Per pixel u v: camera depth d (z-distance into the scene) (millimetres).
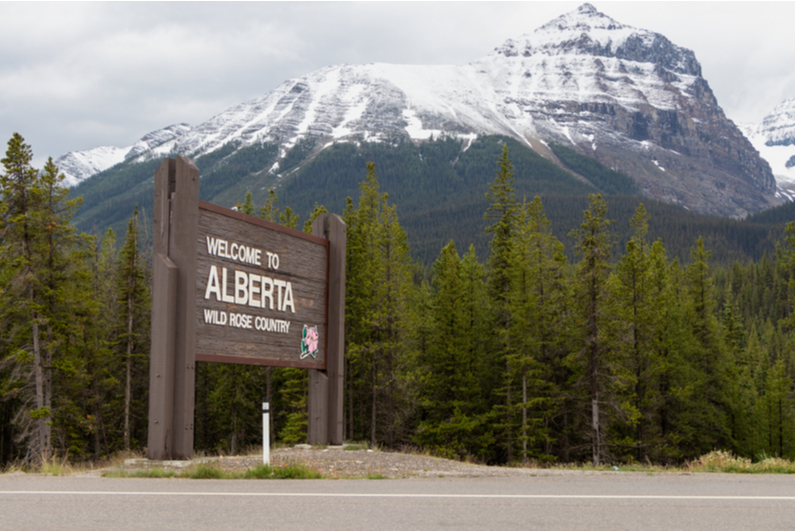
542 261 41719
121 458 15461
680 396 39781
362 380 40156
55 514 6902
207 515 6930
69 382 34969
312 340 18594
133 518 6734
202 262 14914
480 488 9227
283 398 41844
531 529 6457
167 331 13758
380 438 42125
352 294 39375
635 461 38969
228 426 45781
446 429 39562
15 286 27719
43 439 28016
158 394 13625
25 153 28172
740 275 164500
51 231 28203
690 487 9586
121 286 40281
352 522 6668
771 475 12344
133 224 41000
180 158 14297
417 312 46594
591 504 7848
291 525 6492
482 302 45500
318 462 13703
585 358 37219
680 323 43750
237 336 15859
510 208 44531
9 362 30141
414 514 7105
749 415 49500
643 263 39625
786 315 142625
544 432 40250
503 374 41000
